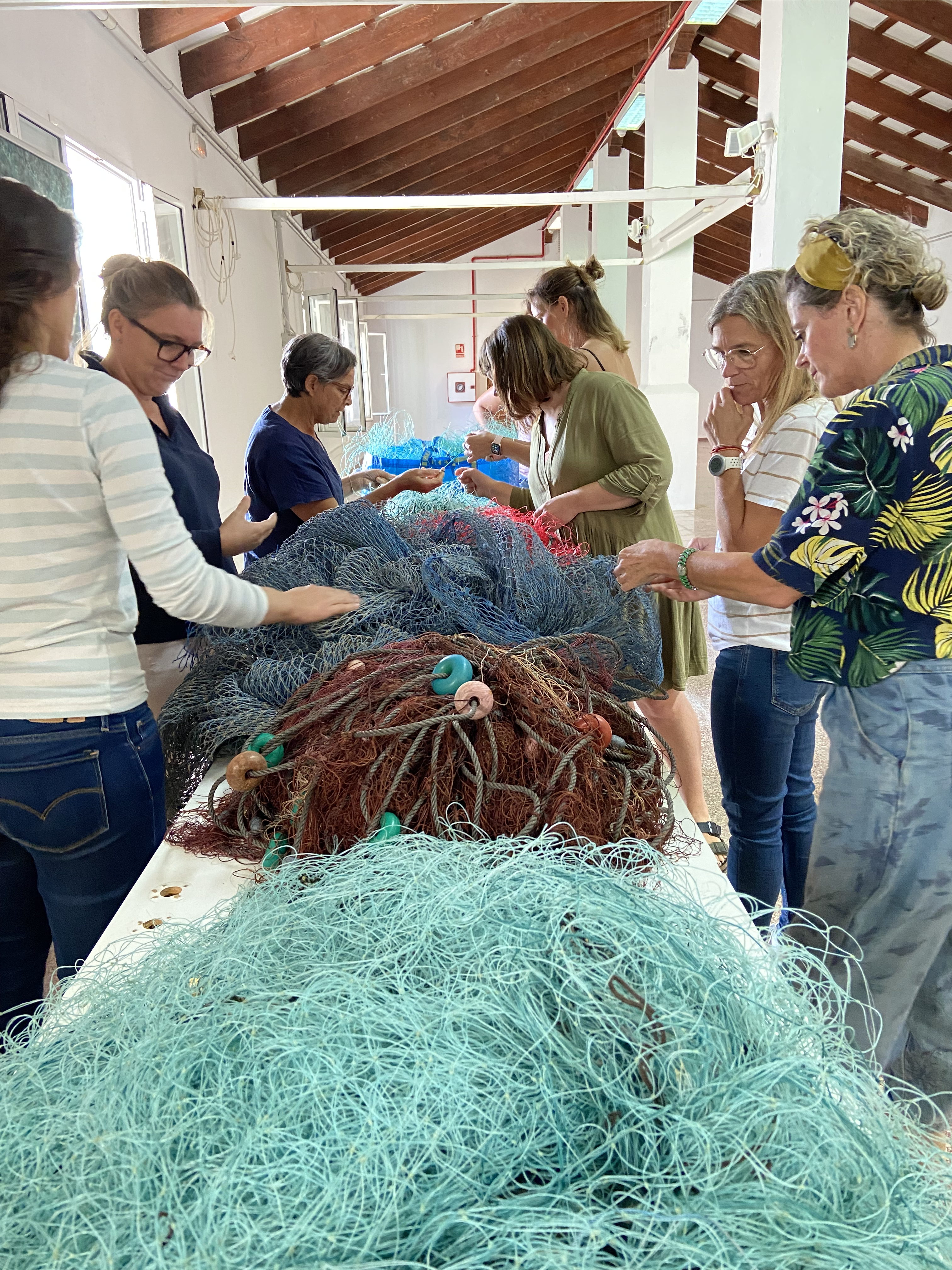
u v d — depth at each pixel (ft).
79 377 3.35
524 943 2.14
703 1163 1.70
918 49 23.34
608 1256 1.53
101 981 2.47
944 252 33.30
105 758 3.68
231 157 17.70
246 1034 1.99
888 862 3.64
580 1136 1.81
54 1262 1.55
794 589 3.46
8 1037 2.34
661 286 23.27
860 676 3.49
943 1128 2.36
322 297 28.25
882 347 3.44
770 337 4.66
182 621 5.33
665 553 4.15
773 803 5.28
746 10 22.17
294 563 4.81
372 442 18.52
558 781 3.06
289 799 3.33
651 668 4.58
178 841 3.57
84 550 3.49
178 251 14.05
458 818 3.06
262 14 14.17
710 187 14.94
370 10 14.42
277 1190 1.60
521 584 4.29
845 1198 1.71
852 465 3.16
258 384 20.33
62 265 3.36
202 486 5.57
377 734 3.02
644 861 3.05
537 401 6.74
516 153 31.24
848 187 34.68
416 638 3.77
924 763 3.47
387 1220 1.56
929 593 3.25
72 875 3.82
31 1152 1.82
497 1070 1.82
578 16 20.42
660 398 23.53
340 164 23.50
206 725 4.04
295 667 4.12
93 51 10.17
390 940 2.23
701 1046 1.90
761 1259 1.52
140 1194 1.65
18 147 7.70
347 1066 1.85
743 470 5.02
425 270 25.35
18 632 3.48
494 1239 1.58
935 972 3.99
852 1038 3.60
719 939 2.31
